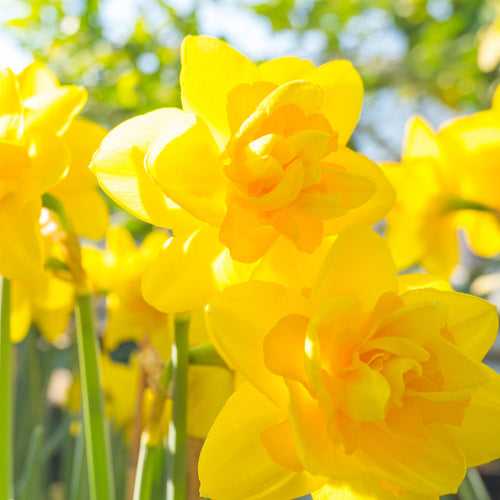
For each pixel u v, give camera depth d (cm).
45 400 63
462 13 109
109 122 83
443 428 33
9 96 37
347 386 32
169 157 34
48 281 46
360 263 34
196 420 40
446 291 35
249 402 33
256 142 33
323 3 104
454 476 32
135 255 49
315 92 33
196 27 84
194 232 35
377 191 35
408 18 116
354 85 36
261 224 33
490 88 101
